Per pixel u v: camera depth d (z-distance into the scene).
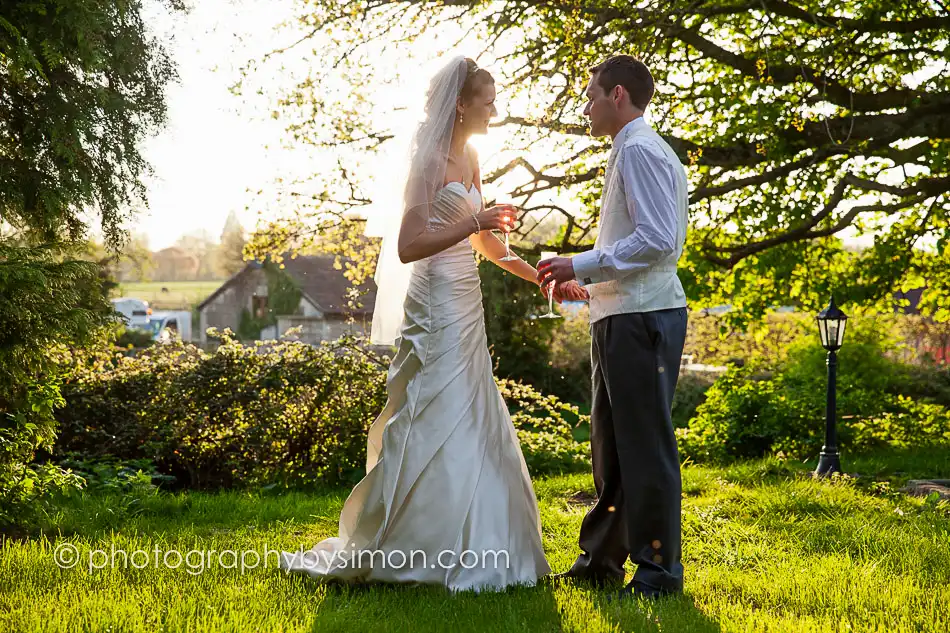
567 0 7.71
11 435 4.54
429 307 3.54
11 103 4.54
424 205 3.41
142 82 4.75
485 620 2.87
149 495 5.57
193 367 7.81
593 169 8.12
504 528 3.40
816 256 11.72
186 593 3.13
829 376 7.39
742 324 11.80
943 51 8.48
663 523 3.20
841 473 7.27
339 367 7.95
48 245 4.42
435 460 3.39
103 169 4.75
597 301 3.31
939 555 3.87
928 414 10.66
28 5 4.26
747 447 9.66
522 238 8.70
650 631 2.74
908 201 9.58
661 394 3.19
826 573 3.53
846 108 8.87
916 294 17.72
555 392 17.80
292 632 2.71
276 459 7.59
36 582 3.23
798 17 8.22
